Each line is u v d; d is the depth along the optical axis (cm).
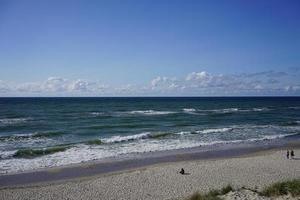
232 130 3888
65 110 6975
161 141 3047
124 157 2348
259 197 1144
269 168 2016
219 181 1730
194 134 3525
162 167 2038
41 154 2395
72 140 3067
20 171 1939
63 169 1998
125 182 1720
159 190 1586
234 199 1128
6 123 4291
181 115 5831
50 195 1518
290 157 2353
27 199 1464
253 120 5166
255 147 2811
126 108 8088
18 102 11350
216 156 2420
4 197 1483
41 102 11538
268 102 13650
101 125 4084
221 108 8550
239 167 2042
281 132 3772
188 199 1271
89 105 9481
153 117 5369
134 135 3284
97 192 1561
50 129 3772
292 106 10088
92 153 2459
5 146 2730
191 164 2122
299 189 1193
